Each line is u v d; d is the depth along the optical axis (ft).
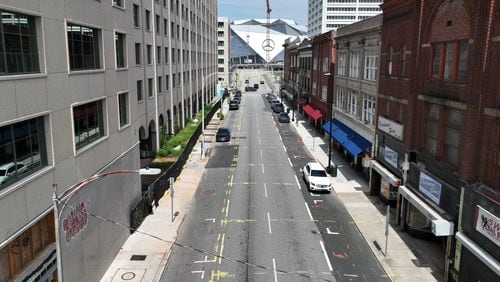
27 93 41.93
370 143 110.83
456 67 63.21
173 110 177.99
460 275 58.18
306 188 108.27
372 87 109.81
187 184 111.14
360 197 100.63
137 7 124.88
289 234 78.38
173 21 177.27
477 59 55.01
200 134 186.29
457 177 59.67
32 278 42.86
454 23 63.10
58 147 48.19
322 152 152.46
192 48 231.30
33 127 44.78
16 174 41.34
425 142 73.97
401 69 87.71
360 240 75.87
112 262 66.59
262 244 73.87
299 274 63.36
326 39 171.73
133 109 79.87
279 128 208.44
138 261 67.05
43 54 45.19
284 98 346.33
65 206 48.49
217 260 67.72
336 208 92.99
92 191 58.34
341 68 149.38
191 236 77.15
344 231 79.97
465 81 59.47
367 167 107.65
